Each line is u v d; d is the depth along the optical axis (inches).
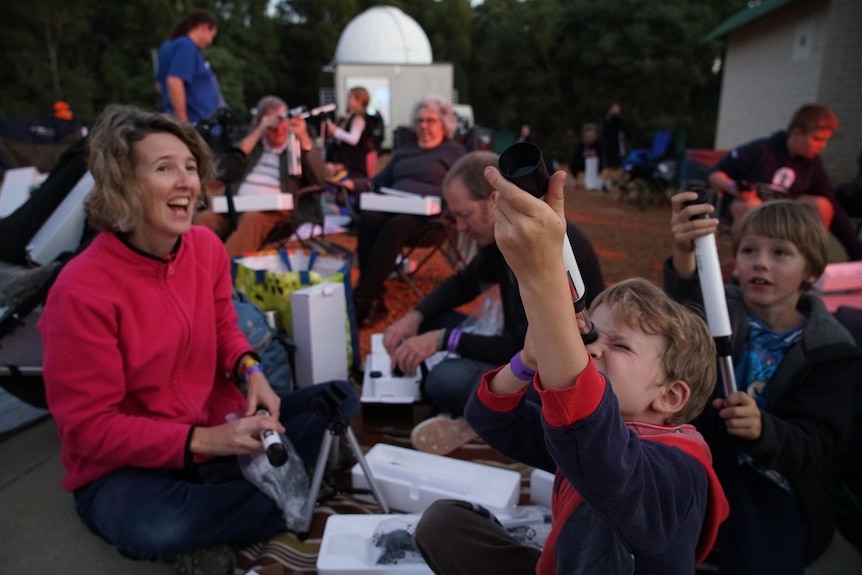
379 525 70.4
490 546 53.7
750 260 71.1
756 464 67.2
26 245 107.0
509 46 928.3
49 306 66.9
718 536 71.7
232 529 70.8
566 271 33.4
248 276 117.3
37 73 792.9
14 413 106.6
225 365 83.8
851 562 75.6
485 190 87.4
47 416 110.3
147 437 67.4
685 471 41.1
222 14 1202.0
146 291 69.9
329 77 1413.6
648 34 814.5
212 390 85.0
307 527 75.7
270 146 180.9
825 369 66.6
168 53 189.2
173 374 74.5
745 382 70.9
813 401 65.7
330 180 186.7
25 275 92.9
